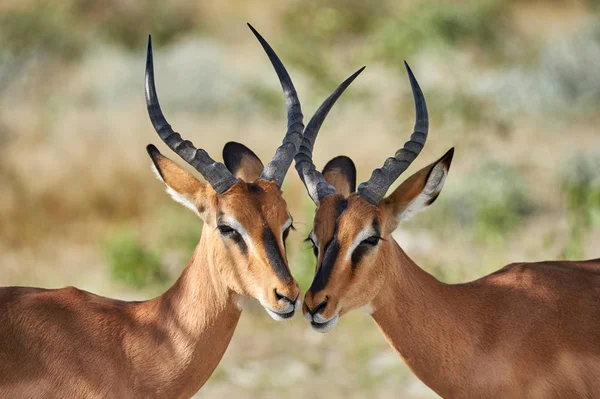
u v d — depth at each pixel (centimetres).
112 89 2989
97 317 925
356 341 1481
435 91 2358
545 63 2731
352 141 2288
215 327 922
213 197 917
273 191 920
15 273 1739
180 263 1752
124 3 3822
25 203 2031
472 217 1852
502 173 1956
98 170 2180
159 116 938
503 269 992
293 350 1459
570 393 916
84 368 902
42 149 2336
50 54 3303
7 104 2969
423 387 1334
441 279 1588
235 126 2545
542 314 930
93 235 1950
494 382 930
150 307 939
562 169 2022
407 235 1822
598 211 1614
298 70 2716
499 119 2372
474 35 3012
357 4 3344
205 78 2877
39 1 3553
